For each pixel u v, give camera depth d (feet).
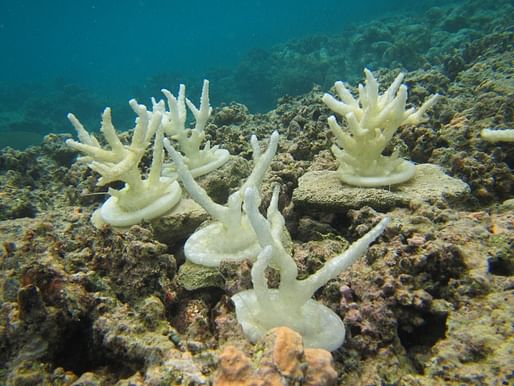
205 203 1.24
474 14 8.19
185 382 0.76
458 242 1.12
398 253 1.10
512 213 1.33
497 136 1.83
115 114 10.77
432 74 3.43
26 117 10.30
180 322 1.16
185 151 2.00
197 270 1.23
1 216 2.19
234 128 3.22
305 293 0.92
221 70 11.48
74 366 1.01
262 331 0.90
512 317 0.84
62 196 2.54
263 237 0.89
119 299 1.14
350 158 1.58
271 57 9.96
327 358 0.78
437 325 1.00
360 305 1.02
